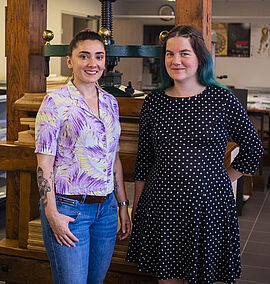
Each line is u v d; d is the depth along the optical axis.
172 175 2.35
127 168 2.88
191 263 2.36
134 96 3.04
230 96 2.36
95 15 10.95
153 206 2.41
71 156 2.25
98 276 2.45
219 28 13.30
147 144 2.52
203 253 2.37
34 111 3.14
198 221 2.33
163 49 2.47
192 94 2.39
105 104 2.35
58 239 2.26
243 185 6.25
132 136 2.89
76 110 2.24
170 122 2.38
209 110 2.35
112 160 2.38
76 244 2.29
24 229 3.15
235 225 2.44
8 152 3.09
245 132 2.40
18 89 3.26
